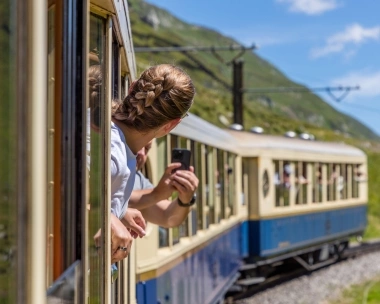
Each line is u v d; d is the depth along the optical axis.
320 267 20.88
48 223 1.81
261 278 15.91
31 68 1.47
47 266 1.80
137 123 3.10
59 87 1.85
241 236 14.70
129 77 4.48
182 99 3.10
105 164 2.65
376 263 22.84
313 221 18.28
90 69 2.37
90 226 2.27
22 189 1.43
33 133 1.46
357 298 16.59
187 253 8.90
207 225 10.51
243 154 15.05
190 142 9.06
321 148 19.08
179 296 8.33
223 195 12.27
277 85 171.00
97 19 2.64
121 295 3.92
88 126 2.24
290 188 16.83
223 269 12.22
